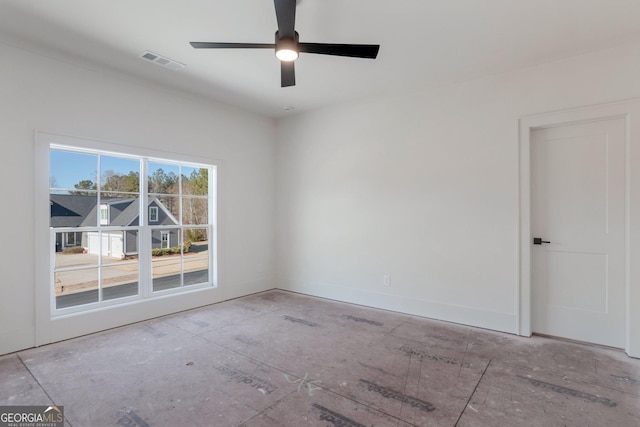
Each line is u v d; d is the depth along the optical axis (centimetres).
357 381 227
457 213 347
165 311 370
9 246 268
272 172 502
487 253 330
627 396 208
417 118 373
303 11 228
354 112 421
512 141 316
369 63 306
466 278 342
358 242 419
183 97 385
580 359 260
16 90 270
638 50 263
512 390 215
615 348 280
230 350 277
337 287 437
